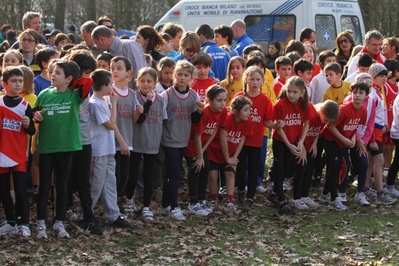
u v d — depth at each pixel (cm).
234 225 714
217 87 735
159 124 710
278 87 866
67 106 621
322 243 655
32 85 696
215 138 764
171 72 752
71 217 686
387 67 909
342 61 1116
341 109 791
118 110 690
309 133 794
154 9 2764
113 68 695
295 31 1523
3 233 625
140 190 802
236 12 1596
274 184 790
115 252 598
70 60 638
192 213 744
